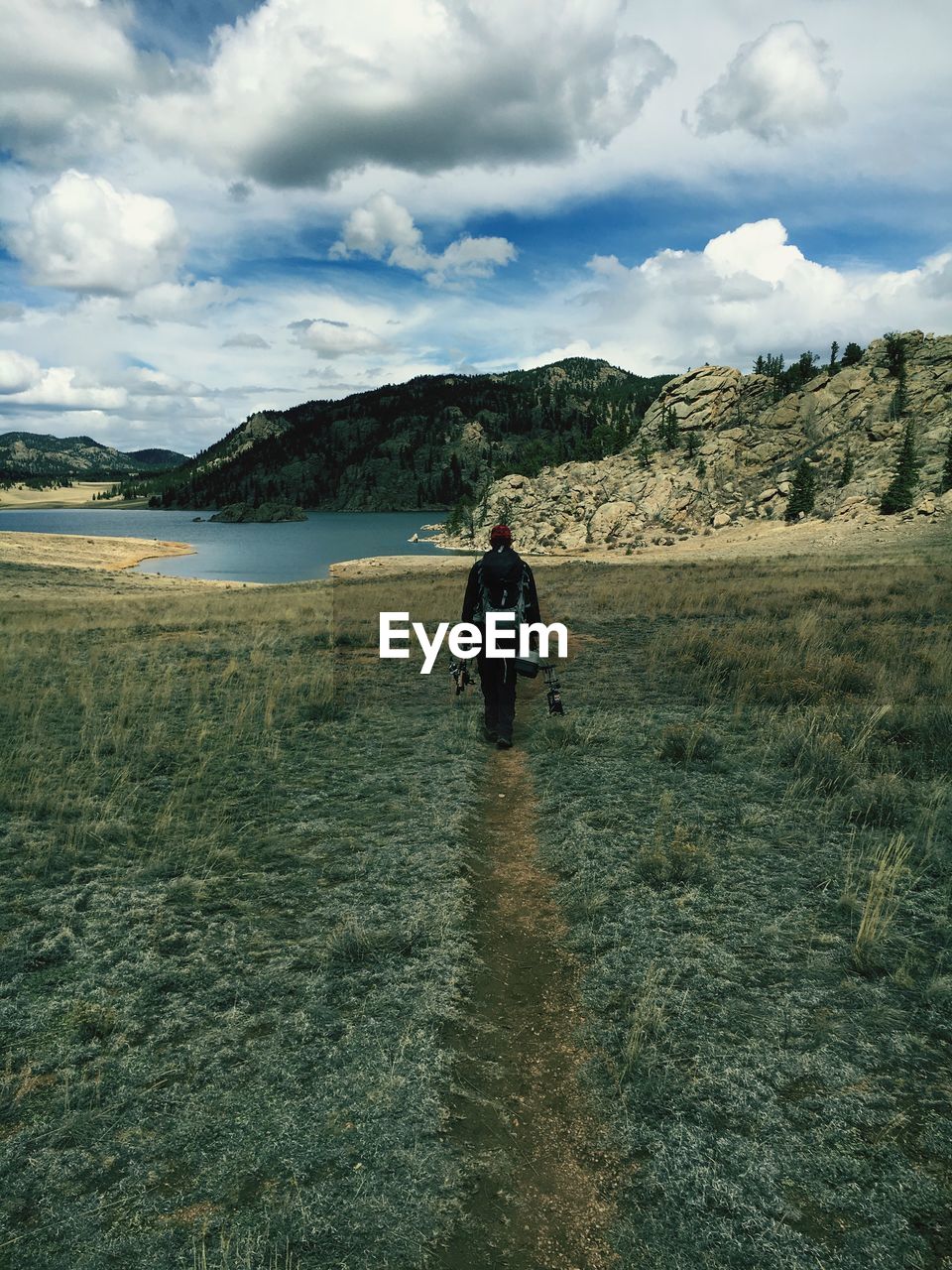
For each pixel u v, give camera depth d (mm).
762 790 5316
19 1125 2355
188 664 10906
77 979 3156
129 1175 2168
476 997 3072
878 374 144125
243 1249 1918
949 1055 2670
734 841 4465
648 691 8500
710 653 9898
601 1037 2807
